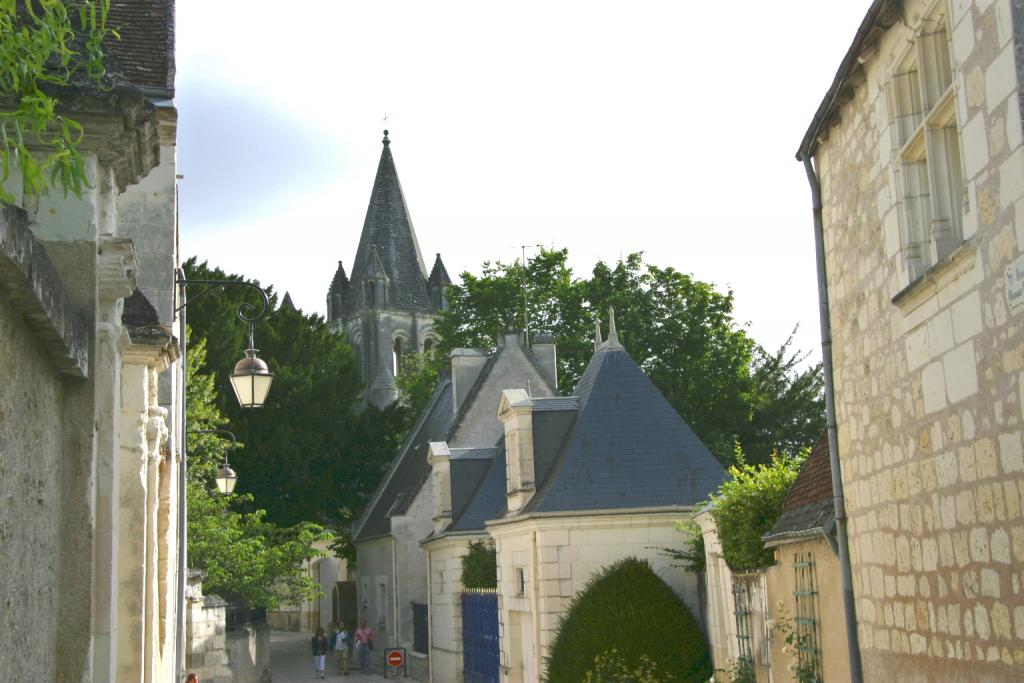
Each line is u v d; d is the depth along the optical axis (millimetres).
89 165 6617
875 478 9477
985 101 6797
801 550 12102
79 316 6367
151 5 12695
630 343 41375
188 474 29234
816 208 10781
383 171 94188
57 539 6148
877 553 9500
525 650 22234
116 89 6582
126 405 9578
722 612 17125
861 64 9188
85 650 6156
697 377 39969
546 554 20438
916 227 8531
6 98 5656
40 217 6488
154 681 10469
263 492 41000
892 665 9203
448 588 29891
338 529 46875
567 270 46625
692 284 42344
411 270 92625
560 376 42438
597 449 21703
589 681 18375
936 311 7922
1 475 4844
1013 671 6984
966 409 7504
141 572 9367
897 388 8859
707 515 16531
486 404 35562
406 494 38156
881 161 9016
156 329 9664
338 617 47594
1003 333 6824
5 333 4953
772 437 39281
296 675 37312
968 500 7562
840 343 10297
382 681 34625
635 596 19031
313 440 41344
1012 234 6531
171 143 12688
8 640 4988
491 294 46125
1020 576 6820
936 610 8227
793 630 12391
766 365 40562
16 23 5816
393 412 46219
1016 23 6297
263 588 31219
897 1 8086
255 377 15102
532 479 22438
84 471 6316
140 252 12789
